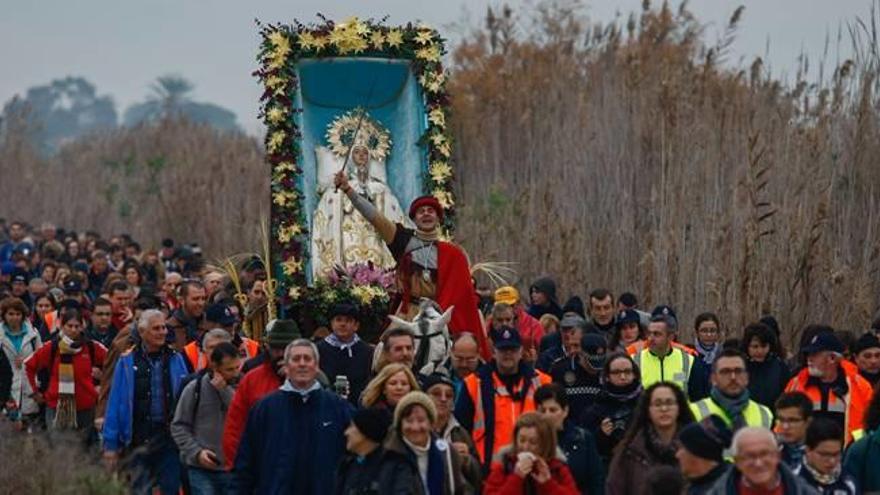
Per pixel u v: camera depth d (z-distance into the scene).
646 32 80.31
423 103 52.09
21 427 45.12
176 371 42.50
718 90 69.44
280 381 37.28
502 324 43.53
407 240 44.84
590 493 34.19
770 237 53.72
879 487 34.16
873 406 36.47
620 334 45.62
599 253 60.69
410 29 52.25
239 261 65.06
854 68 58.53
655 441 31.80
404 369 34.50
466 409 37.00
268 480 34.56
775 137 59.62
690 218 57.28
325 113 52.72
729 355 34.59
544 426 31.52
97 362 49.41
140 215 104.81
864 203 56.56
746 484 27.31
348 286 49.41
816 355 39.62
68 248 83.44
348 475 31.55
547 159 70.56
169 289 56.19
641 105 66.88
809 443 31.25
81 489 34.78
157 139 118.00
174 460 42.25
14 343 52.12
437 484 31.47
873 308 54.28
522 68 80.69
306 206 50.91
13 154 121.25
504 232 63.44
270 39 51.16
